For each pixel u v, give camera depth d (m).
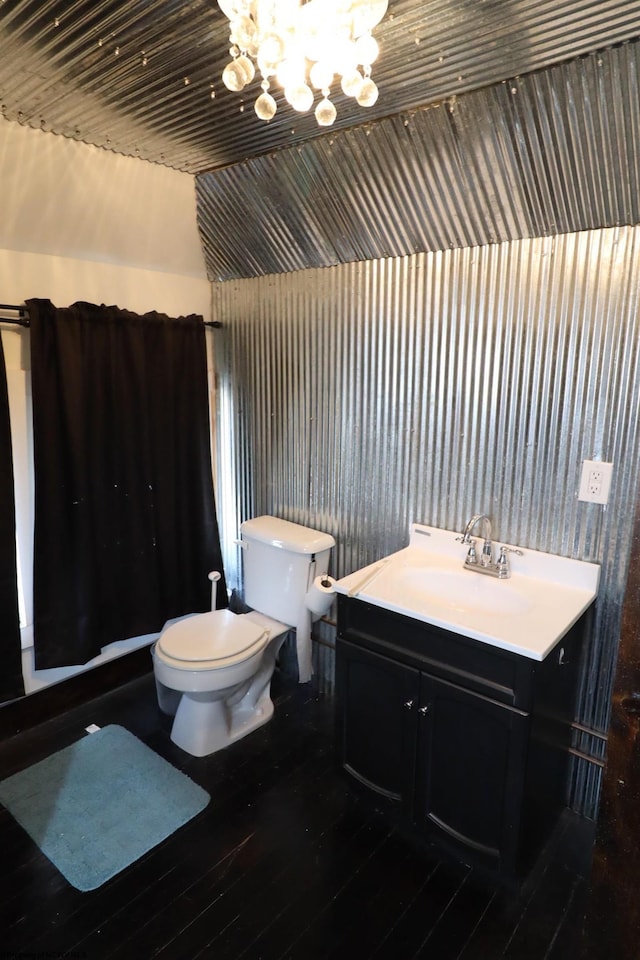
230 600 3.13
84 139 1.93
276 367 2.66
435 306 2.07
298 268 2.47
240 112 1.73
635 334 1.67
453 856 1.80
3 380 2.12
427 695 1.73
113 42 1.36
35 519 2.25
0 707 2.30
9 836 1.86
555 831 1.92
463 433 2.07
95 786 2.07
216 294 2.87
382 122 1.73
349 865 1.77
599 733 1.89
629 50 1.26
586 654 1.89
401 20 1.23
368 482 2.39
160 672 2.17
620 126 1.41
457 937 1.55
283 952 1.51
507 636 1.54
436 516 2.19
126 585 2.60
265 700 2.55
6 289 2.16
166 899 1.65
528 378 1.89
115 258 2.46
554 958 1.50
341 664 1.96
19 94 1.62
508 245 1.87
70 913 1.60
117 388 2.45
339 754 2.04
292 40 0.92
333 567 2.60
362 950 1.52
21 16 1.26
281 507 2.78
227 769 2.18
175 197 2.36
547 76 1.40
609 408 1.74
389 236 2.09
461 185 1.78
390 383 2.25
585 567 1.83
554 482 1.88
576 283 1.75
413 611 1.70
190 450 2.80
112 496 2.50
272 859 1.79
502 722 1.58
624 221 1.63
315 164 1.99
